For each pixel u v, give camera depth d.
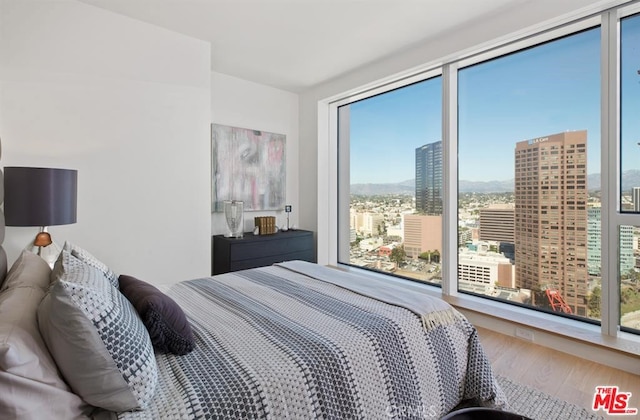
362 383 1.21
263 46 3.13
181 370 1.08
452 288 3.13
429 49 3.03
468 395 1.61
